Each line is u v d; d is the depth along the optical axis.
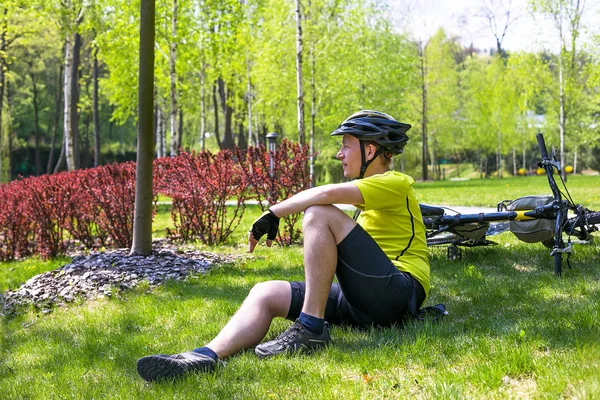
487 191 20.48
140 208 7.35
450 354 3.24
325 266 3.31
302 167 8.76
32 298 6.03
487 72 55.38
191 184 9.33
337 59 24.42
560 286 4.90
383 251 3.53
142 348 4.02
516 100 52.16
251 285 5.90
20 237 10.23
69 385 3.45
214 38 19.97
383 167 3.65
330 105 27.31
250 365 3.21
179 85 22.47
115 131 66.12
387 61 31.66
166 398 2.93
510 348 3.19
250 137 29.98
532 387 2.73
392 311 3.54
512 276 5.46
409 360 3.18
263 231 3.40
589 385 2.54
